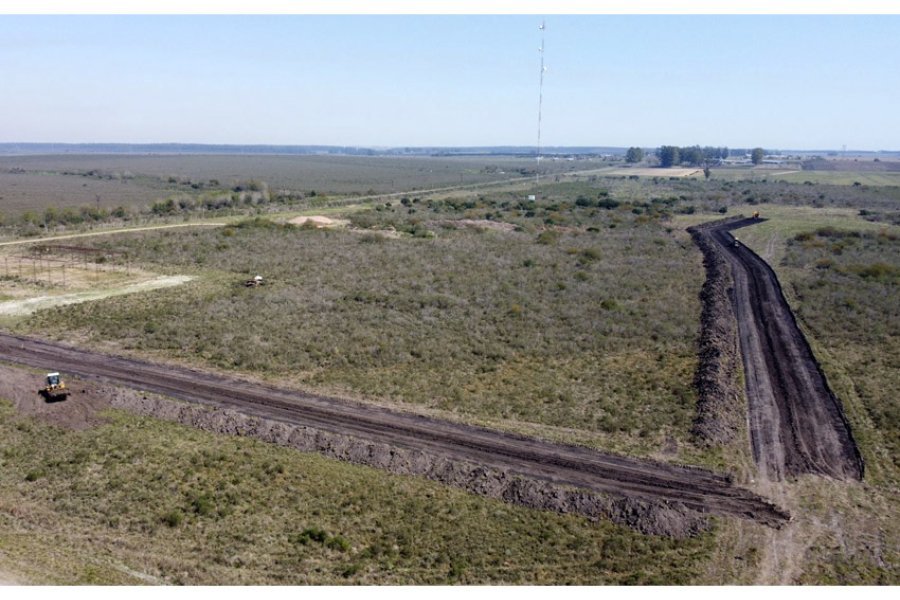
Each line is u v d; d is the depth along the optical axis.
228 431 33.16
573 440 32.88
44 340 45.59
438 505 27.27
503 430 33.72
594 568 23.58
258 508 26.66
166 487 27.88
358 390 38.44
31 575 20.47
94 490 27.52
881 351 45.03
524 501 27.56
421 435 33.00
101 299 55.44
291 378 40.03
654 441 33.06
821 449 32.78
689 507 27.41
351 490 28.23
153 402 35.69
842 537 25.67
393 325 49.94
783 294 60.06
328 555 23.94
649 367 42.88
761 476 30.22
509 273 67.19
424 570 23.25
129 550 23.39
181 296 56.50
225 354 43.25
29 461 29.92
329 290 59.25
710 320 51.38
